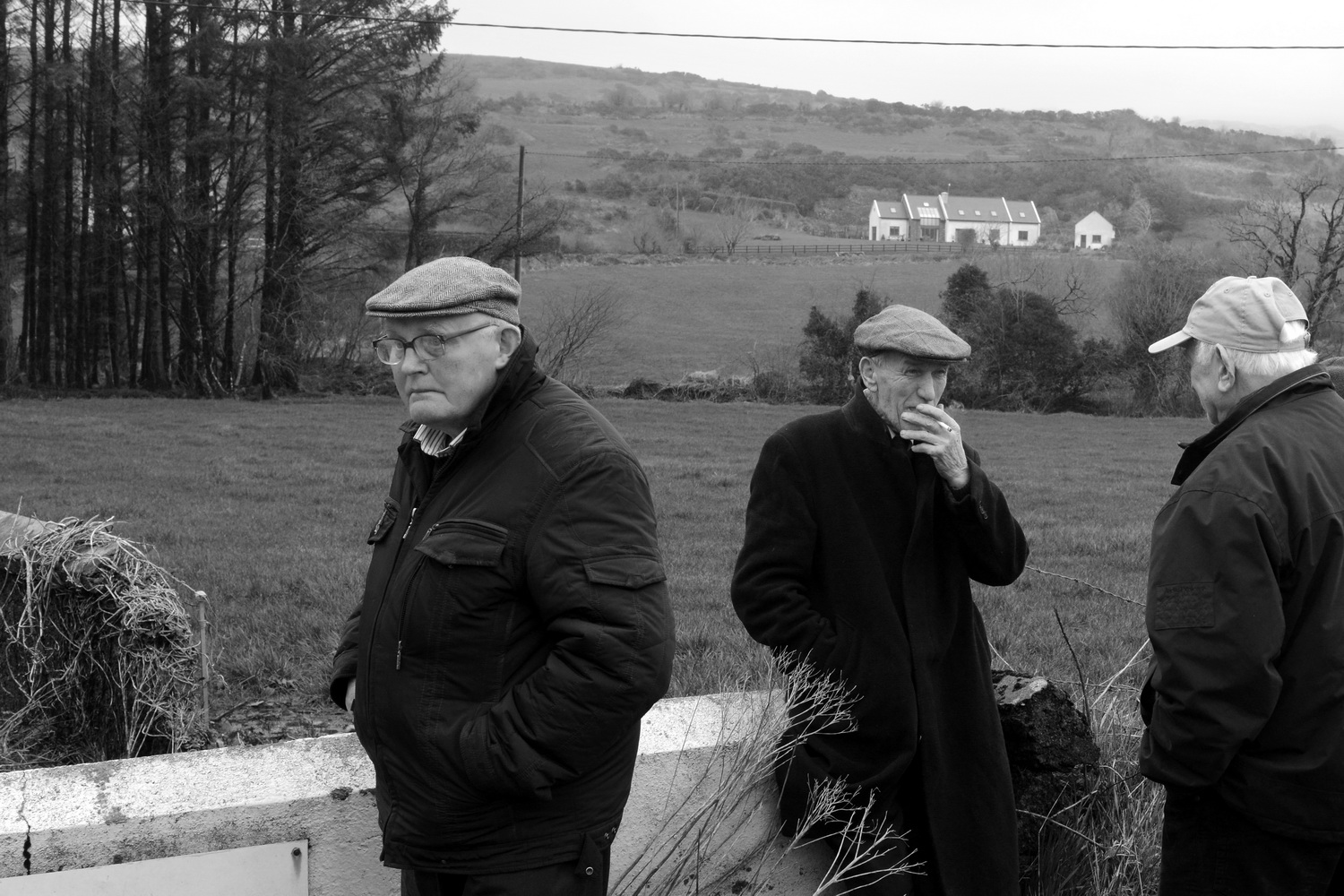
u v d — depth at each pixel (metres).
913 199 136.25
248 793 2.36
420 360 2.13
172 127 38.50
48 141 39.41
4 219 38.88
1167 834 2.60
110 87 37.84
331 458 19.64
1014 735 3.12
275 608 7.28
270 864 2.36
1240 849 2.45
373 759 2.21
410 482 2.30
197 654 3.65
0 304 38.91
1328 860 2.42
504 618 2.10
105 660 3.53
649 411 33.56
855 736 2.67
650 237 101.00
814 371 38.97
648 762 2.65
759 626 2.76
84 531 3.65
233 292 39.41
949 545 2.78
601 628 2.02
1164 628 2.40
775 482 2.78
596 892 2.17
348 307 41.41
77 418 26.14
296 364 39.62
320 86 38.09
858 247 98.75
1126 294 41.94
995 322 40.38
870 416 2.79
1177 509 2.46
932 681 2.70
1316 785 2.35
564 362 39.47
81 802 2.28
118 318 42.34
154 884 2.27
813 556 2.78
